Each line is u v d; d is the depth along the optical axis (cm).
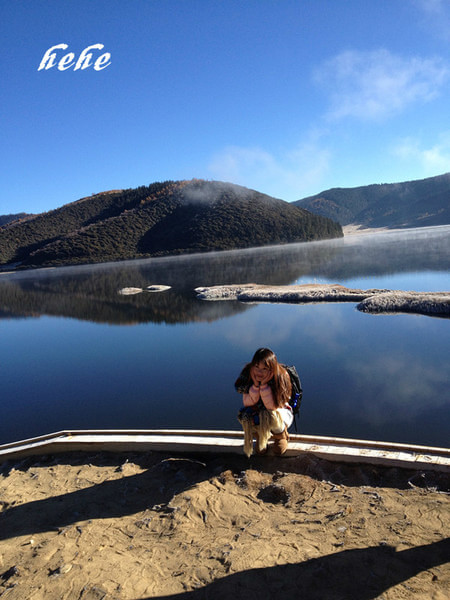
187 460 382
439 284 2091
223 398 723
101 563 254
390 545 244
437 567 221
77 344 1348
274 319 1424
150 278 3941
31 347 1371
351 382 729
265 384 351
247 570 235
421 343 948
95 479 370
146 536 282
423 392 651
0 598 231
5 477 395
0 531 303
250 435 359
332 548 248
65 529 296
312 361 882
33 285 4444
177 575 238
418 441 499
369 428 546
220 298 2142
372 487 315
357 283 2416
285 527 276
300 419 594
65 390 869
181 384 823
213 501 315
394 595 205
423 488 304
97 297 2783
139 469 382
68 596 228
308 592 214
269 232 10594
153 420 658
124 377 917
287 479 335
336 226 13238
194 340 1214
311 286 2091
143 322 1644
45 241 12131
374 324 1205
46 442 434
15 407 795
